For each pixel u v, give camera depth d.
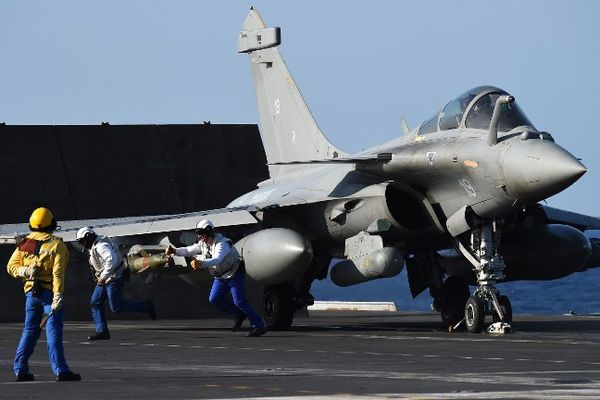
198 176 88.38
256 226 57.03
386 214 51.00
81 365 33.31
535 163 44.75
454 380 27.73
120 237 58.00
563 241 52.31
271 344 42.78
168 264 49.06
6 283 78.69
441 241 52.47
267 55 66.06
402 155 50.78
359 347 40.41
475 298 48.91
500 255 49.75
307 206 54.94
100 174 86.38
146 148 88.19
